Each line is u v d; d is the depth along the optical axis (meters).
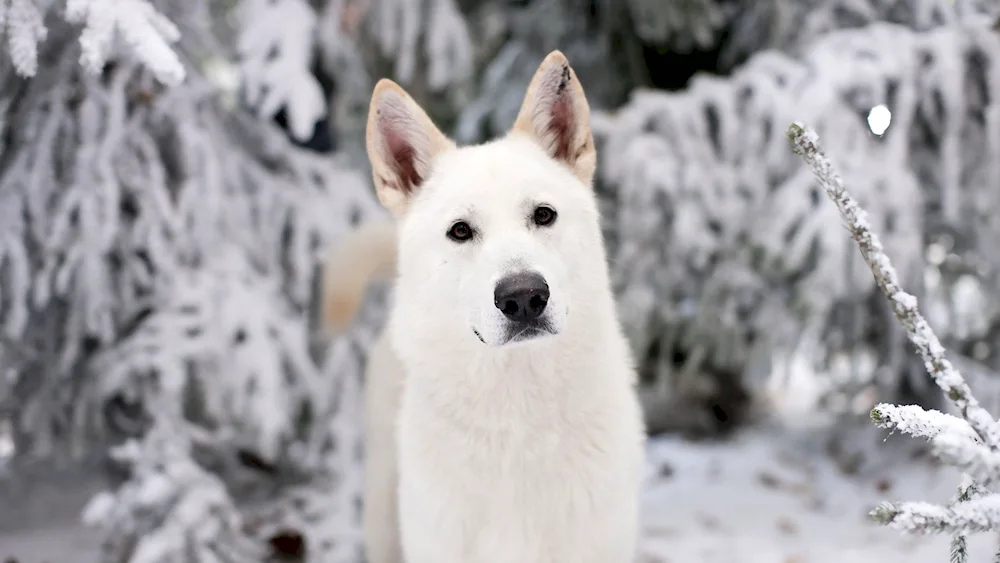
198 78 3.97
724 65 5.39
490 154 2.50
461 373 2.30
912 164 4.50
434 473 2.33
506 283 2.12
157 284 3.56
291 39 3.69
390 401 2.97
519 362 2.23
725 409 5.55
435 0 4.55
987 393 4.35
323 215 4.06
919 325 1.49
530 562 2.29
